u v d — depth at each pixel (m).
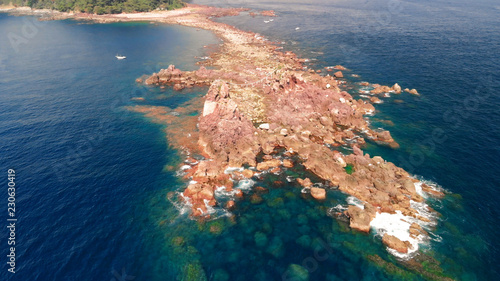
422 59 116.69
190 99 93.81
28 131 72.94
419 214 48.66
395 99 88.19
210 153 64.88
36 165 60.72
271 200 52.66
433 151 64.56
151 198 53.00
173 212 50.03
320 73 109.81
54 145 67.81
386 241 43.62
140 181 57.25
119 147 68.19
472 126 72.31
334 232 46.16
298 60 122.94
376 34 156.88
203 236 45.72
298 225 47.62
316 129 72.56
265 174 59.19
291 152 65.94
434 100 86.00
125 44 156.62
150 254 42.91
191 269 40.75
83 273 39.91
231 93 91.56
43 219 48.00
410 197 52.03
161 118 81.56
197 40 163.75
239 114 72.25
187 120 80.44
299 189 55.25
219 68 118.50
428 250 42.66
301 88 90.62
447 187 54.38
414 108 82.69
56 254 42.28
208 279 39.41
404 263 40.97
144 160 63.69
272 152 66.19
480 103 82.25
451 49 125.06
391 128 74.19
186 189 54.00
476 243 43.59
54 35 174.75
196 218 48.84
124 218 48.78
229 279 39.31
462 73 101.06
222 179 57.22
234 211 50.28
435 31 155.75
